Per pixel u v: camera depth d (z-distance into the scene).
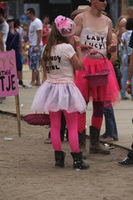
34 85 19.97
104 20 8.69
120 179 7.28
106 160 8.62
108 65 8.86
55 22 7.79
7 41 18.55
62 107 7.54
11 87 10.55
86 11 8.72
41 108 7.83
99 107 8.87
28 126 11.98
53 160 8.62
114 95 8.84
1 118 12.94
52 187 6.86
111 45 8.67
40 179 7.31
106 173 7.67
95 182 7.12
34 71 19.86
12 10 46.19
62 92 7.64
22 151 9.32
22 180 7.25
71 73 7.84
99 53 8.64
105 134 10.19
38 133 11.16
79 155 7.90
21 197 6.39
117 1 40.97
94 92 8.58
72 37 8.04
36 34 18.92
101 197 6.38
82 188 6.81
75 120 7.91
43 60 7.94
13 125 12.05
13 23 18.50
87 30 8.56
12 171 7.80
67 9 49.03
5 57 10.45
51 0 48.25
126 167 8.06
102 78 8.27
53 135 8.03
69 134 7.88
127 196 6.42
